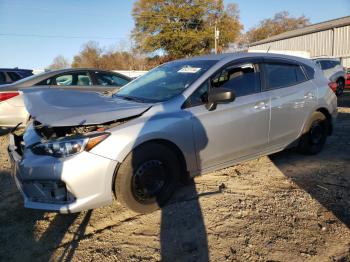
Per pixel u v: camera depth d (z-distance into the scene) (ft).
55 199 9.55
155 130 10.30
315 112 15.89
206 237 9.50
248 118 12.73
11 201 12.16
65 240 9.64
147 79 14.05
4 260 8.80
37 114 10.00
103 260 8.68
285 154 16.75
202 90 11.84
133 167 10.11
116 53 187.21
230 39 150.10
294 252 8.71
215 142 11.91
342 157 16.25
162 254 8.84
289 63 15.15
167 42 144.77
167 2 143.13
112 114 9.97
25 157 9.91
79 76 23.17
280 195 11.99
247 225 10.03
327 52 105.70
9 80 33.30
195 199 11.78
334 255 8.56
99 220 10.63
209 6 143.54
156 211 11.01
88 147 9.41
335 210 10.80
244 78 13.17
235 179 13.55
